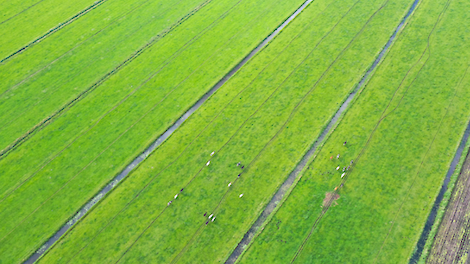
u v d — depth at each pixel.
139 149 63.44
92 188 58.62
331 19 85.62
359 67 72.81
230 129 64.69
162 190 57.09
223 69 76.56
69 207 56.44
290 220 51.78
